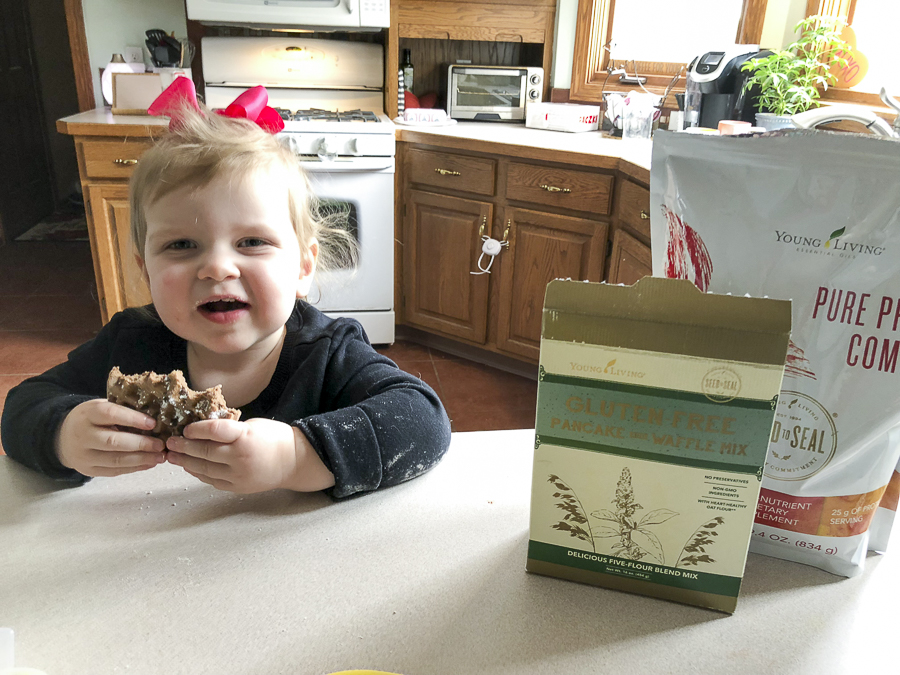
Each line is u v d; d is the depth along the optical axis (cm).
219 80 293
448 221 268
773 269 49
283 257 72
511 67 296
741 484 45
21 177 463
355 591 49
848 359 48
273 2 265
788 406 50
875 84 239
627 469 47
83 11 299
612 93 271
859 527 51
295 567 51
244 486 57
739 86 237
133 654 43
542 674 43
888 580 53
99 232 254
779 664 44
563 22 295
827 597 51
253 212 70
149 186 70
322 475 60
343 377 81
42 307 330
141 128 243
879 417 48
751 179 49
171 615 47
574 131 273
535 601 49
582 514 49
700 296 43
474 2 288
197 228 68
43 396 69
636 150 228
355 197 263
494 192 255
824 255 48
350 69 302
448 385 268
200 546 53
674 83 267
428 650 44
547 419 47
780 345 42
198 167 68
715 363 43
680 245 53
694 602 49
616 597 50
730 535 47
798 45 231
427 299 287
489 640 45
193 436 56
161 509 58
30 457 61
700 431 45
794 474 51
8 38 451
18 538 54
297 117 267
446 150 262
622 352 45
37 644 44
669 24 284
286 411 80
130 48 306
